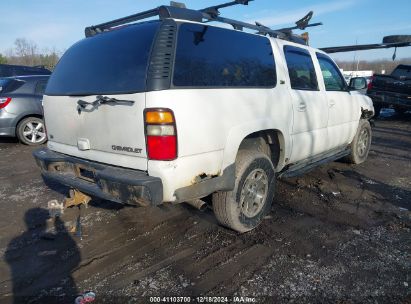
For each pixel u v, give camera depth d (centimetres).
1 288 274
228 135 303
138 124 264
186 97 267
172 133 258
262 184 361
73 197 391
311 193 471
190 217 394
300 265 298
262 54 361
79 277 287
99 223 384
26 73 1101
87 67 315
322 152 499
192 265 300
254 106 332
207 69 291
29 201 455
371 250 322
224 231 362
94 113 296
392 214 404
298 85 415
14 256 321
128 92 267
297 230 363
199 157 280
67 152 345
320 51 493
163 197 267
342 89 532
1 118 769
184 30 280
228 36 323
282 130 375
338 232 358
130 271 293
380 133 955
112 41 304
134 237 352
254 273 287
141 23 299
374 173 568
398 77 1134
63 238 353
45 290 271
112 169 288
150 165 263
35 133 820
